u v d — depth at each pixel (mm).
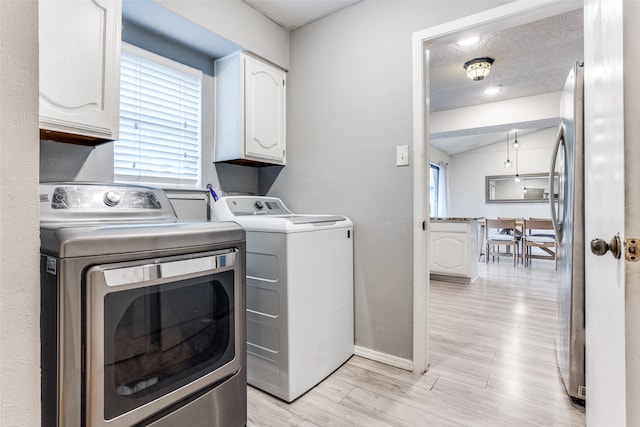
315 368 1805
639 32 695
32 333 457
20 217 443
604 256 1008
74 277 874
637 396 697
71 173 1652
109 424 929
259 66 2287
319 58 2350
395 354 2018
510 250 7105
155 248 1039
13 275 436
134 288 992
